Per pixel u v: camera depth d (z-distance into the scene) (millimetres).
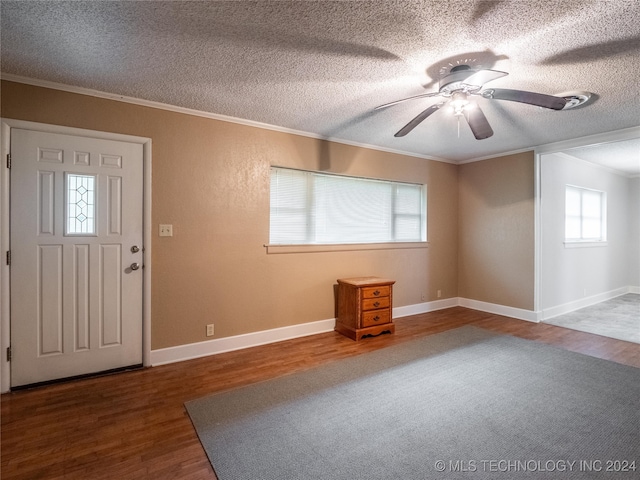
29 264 2344
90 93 2498
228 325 3105
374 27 1723
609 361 2801
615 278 5773
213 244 3021
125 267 2652
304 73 2234
